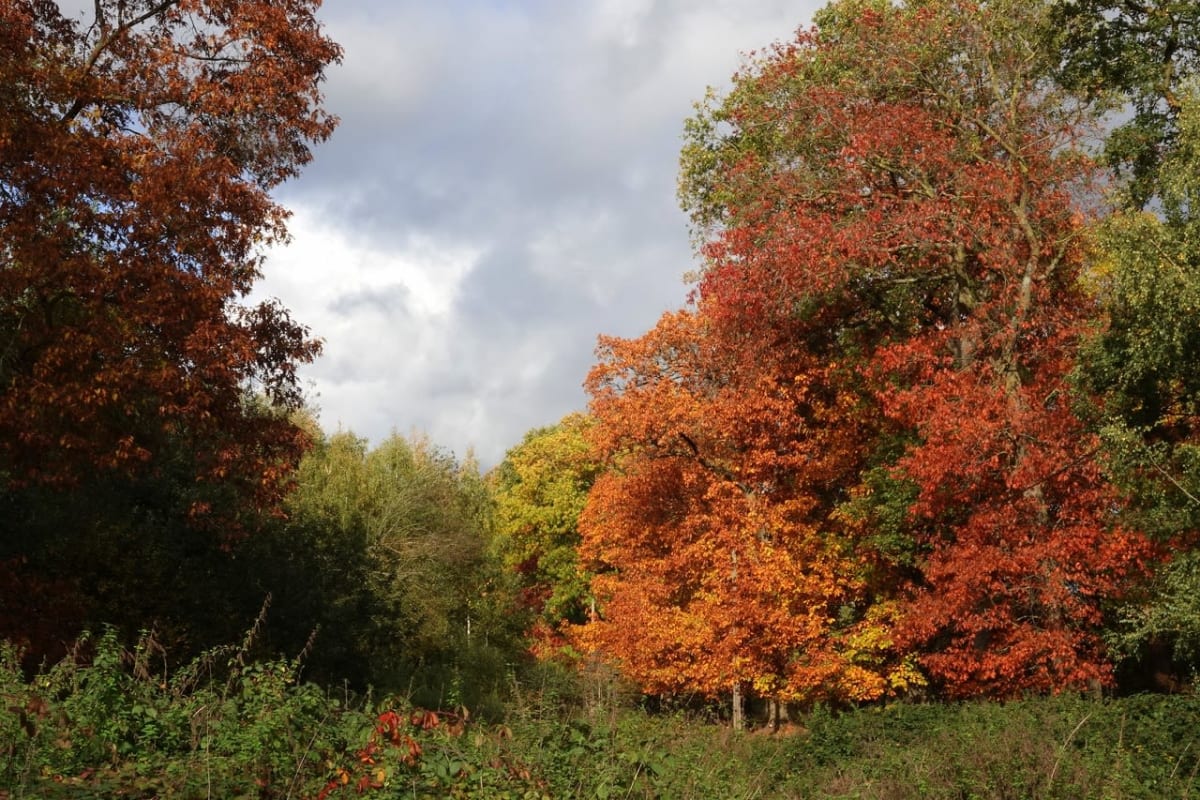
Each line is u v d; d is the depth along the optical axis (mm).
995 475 24266
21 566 19391
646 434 30125
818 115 27891
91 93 18203
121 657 10344
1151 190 23031
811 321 30125
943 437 23766
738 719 29109
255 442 19469
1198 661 22234
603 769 9430
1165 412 19188
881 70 27203
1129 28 24734
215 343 17625
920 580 28688
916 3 28578
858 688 27438
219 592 23797
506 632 46312
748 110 29922
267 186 20469
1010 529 23141
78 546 21156
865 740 18344
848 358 29844
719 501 30062
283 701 10461
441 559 42938
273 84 19484
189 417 17922
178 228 18016
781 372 30016
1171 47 24500
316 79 20500
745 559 28641
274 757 9008
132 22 19469
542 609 53281
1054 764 12703
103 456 17297
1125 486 18922
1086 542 22078
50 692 9625
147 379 17109
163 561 22719
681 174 33344
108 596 21469
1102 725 15531
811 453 30234
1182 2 23500
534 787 8805
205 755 8617
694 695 33969
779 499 30078
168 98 19125
